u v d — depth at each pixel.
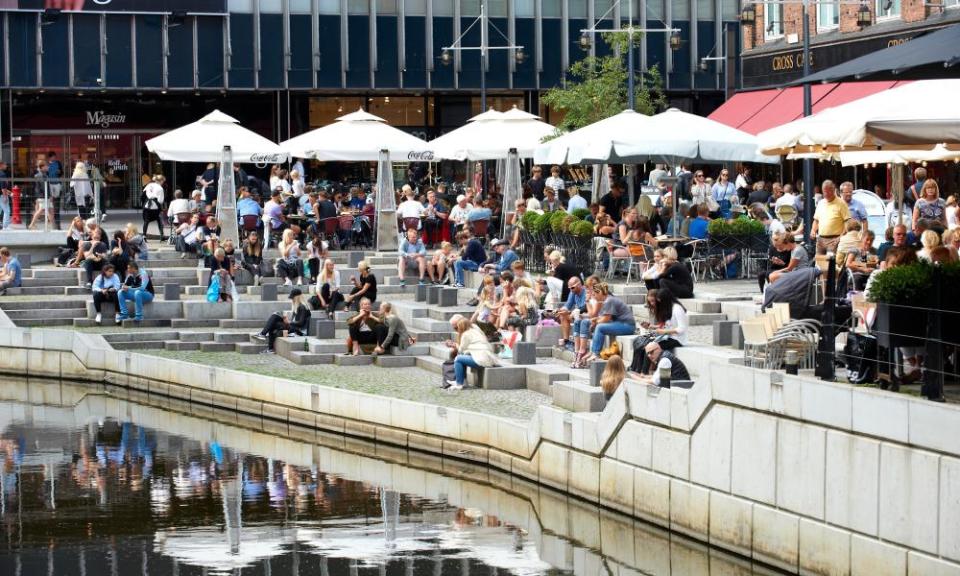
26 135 74.75
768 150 24.94
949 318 19.41
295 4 74.88
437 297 41.72
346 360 37.50
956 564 17.94
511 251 41.72
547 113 78.56
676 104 79.50
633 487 24.61
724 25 77.88
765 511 21.38
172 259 49.56
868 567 19.39
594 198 50.78
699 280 39.84
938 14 51.28
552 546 23.84
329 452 31.98
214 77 74.25
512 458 28.30
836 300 24.61
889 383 20.25
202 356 40.31
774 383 20.98
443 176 77.69
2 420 36.47
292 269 46.06
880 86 53.09
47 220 51.66
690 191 49.88
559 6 77.62
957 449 17.84
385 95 77.81
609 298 31.61
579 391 28.53
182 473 30.11
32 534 25.52
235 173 56.00
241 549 24.17
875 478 19.22
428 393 32.84
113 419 36.53
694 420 22.88
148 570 23.03
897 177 31.45
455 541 24.31
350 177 76.88
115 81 73.00
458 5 76.38
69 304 45.62
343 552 23.83
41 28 71.88
